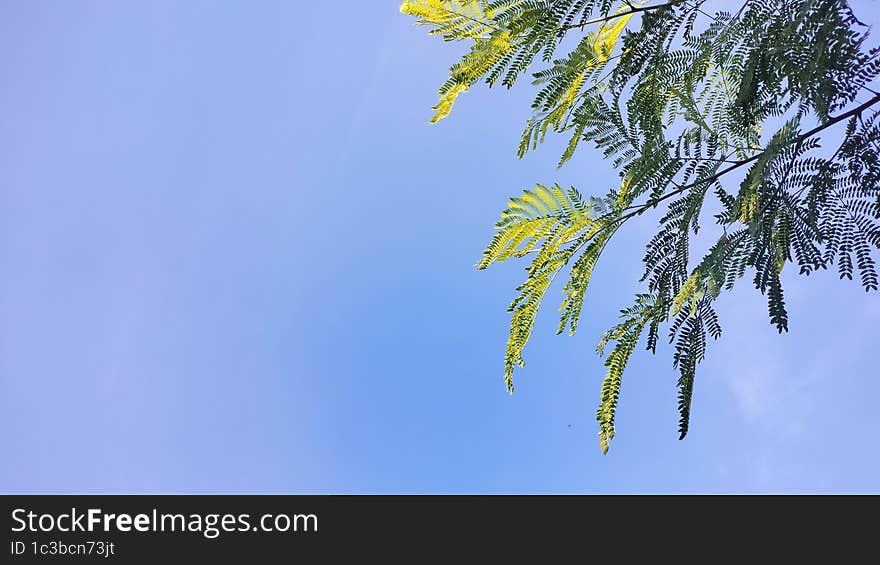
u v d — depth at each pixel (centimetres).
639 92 337
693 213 334
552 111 355
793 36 270
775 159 275
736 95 322
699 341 307
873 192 257
